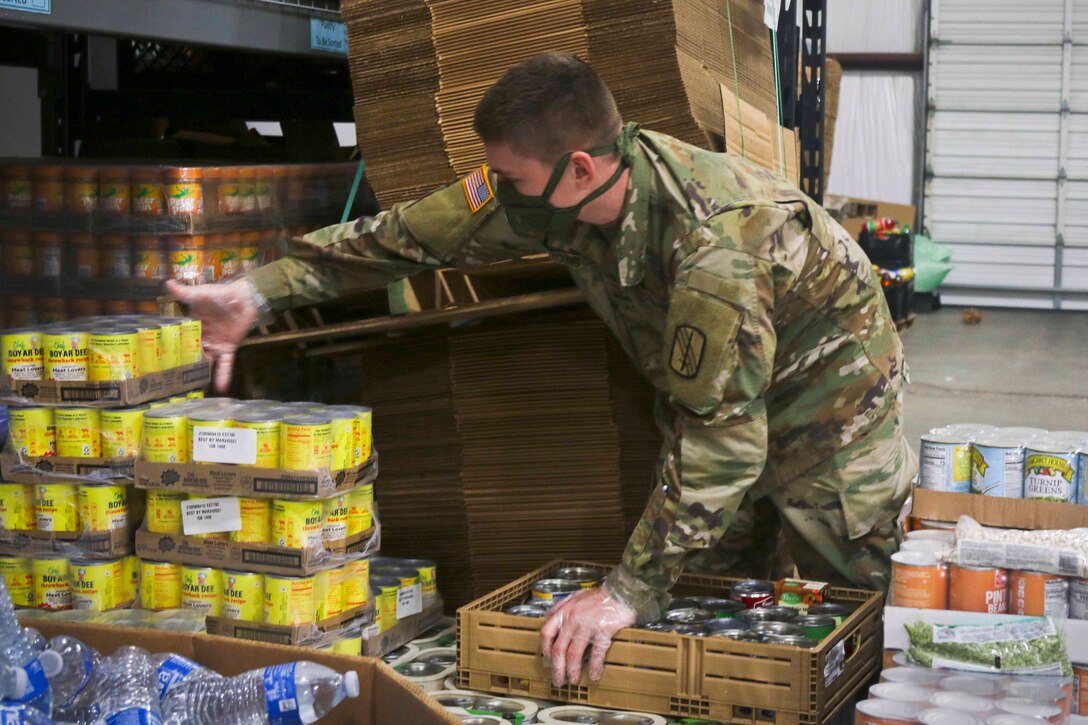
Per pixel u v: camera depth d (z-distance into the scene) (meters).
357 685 1.53
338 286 2.41
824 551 2.48
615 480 2.86
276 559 2.13
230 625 2.16
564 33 2.47
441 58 2.56
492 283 2.87
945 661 1.86
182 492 2.20
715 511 1.98
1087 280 12.42
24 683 1.43
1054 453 2.28
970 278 12.75
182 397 2.40
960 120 12.61
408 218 2.30
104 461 2.24
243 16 2.76
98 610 2.25
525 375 2.88
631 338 2.35
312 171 3.21
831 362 2.30
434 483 2.96
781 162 3.14
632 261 1.99
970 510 2.28
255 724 1.54
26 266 2.95
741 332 1.90
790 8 4.19
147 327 2.33
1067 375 8.37
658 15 2.40
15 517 2.31
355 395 3.42
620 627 2.02
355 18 2.62
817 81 4.61
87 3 2.35
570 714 2.01
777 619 2.13
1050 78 12.30
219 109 3.92
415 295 2.72
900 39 12.77
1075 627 1.84
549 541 2.90
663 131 2.46
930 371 8.49
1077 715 1.81
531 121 1.84
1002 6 12.33
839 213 10.28
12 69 5.19
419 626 2.55
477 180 2.26
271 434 2.12
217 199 2.88
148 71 4.15
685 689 1.98
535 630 2.09
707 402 1.93
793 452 2.40
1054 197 12.43
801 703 1.90
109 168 2.84
